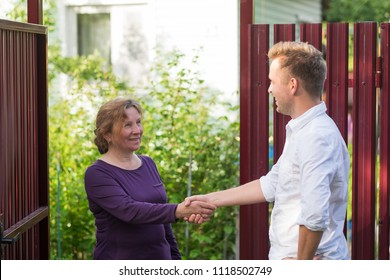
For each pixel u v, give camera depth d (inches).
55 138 271.1
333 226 127.5
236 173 253.3
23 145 157.6
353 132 164.7
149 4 377.4
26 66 159.5
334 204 126.7
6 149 146.1
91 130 266.2
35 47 165.8
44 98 168.2
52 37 381.4
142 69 387.2
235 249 251.8
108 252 144.5
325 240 127.2
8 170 147.6
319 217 119.5
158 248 147.0
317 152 121.4
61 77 344.2
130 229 143.3
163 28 366.3
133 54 389.4
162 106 261.7
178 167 252.5
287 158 126.6
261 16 422.9
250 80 166.2
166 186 250.7
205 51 356.5
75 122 274.8
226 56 355.3
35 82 166.1
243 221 167.6
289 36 165.2
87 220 256.1
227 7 355.9
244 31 167.0
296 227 126.2
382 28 162.9
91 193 142.2
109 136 144.6
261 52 165.6
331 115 165.2
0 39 142.3
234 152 254.8
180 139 251.8
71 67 336.5
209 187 251.6
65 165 263.9
